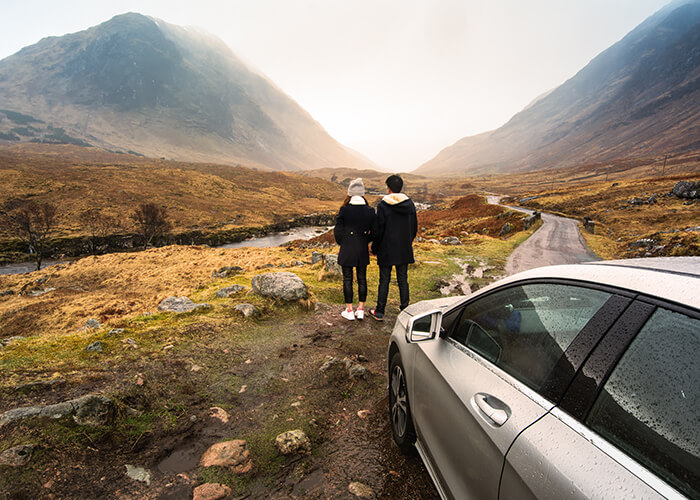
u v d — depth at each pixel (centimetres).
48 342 404
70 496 196
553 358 137
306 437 271
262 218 10550
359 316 586
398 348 276
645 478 91
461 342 200
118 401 278
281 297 622
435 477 195
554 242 2744
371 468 250
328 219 10406
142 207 6819
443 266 1227
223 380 356
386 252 528
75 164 15588
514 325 165
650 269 130
